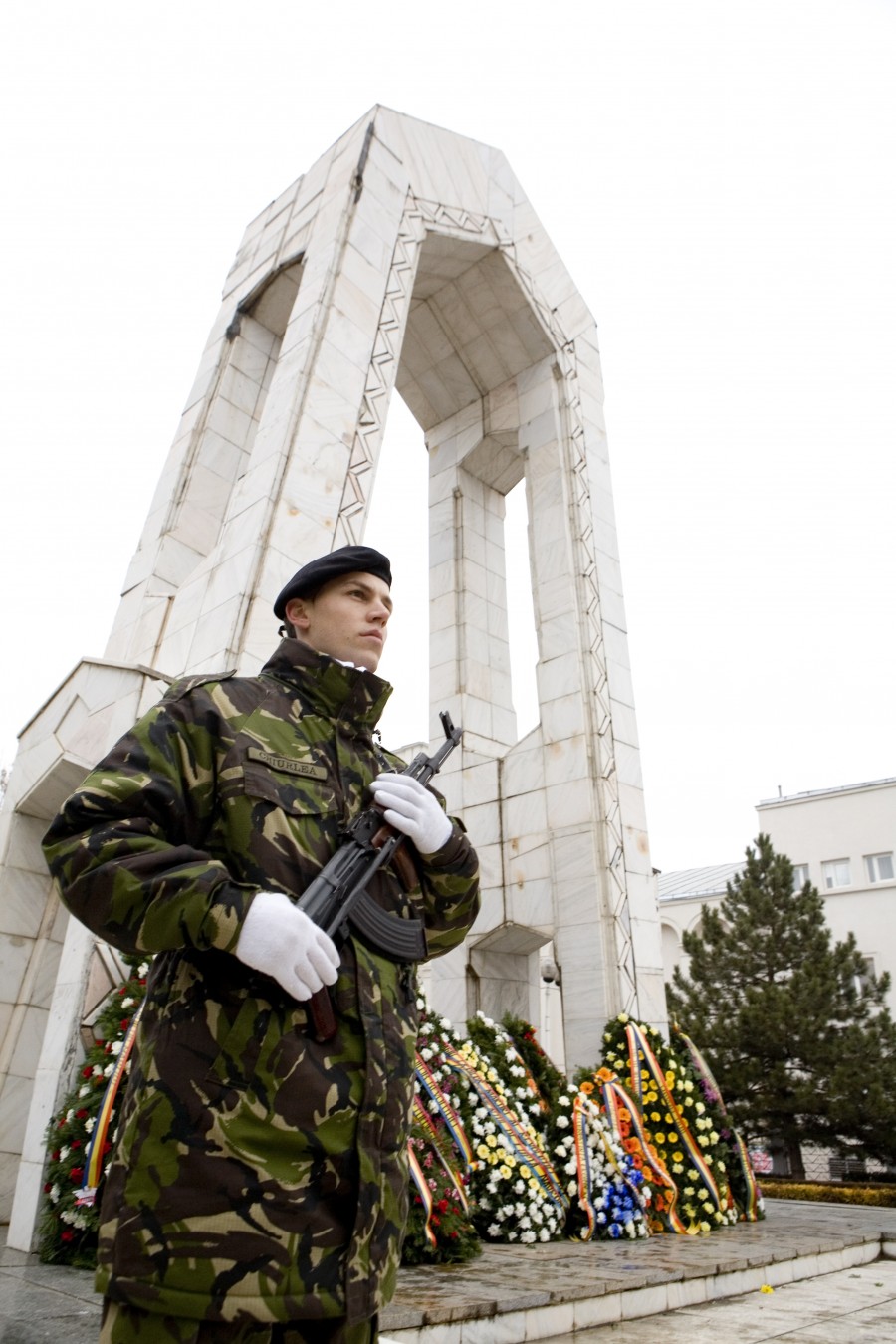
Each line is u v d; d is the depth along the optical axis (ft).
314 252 32.63
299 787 6.33
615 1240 21.63
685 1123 26.96
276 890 5.85
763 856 63.36
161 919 5.12
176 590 30.19
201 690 6.62
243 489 26.86
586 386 44.65
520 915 34.86
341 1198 5.27
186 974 5.57
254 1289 4.74
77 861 5.38
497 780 37.99
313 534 25.43
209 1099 5.12
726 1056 54.95
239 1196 4.91
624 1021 29.17
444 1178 17.56
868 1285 20.83
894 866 89.04
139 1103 5.27
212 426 34.27
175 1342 4.65
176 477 32.89
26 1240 15.85
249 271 38.73
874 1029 54.08
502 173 43.47
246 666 22.58
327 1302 4.90
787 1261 20.85
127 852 5.38
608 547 41.39
